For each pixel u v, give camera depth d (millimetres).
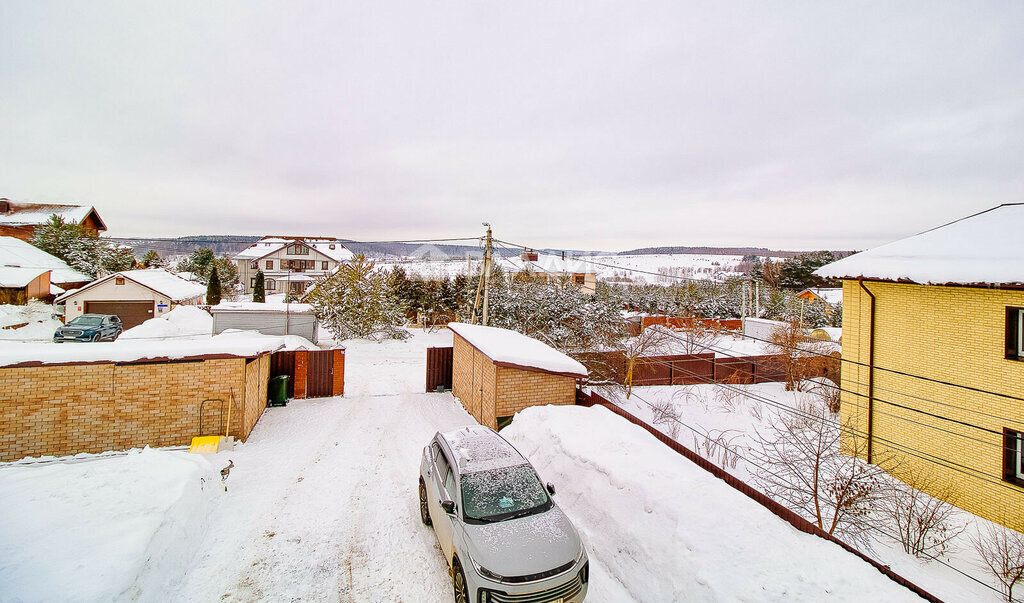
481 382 14219
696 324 29109
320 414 14477
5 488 7320
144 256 54469
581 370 13711
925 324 11695
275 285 60469
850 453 12664
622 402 18109
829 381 19594
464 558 6070
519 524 6480
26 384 10406
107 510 6816
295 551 7359
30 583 5109
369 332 28969
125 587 5410
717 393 19312
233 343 12367
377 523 8266
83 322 25141
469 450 7867
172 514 7039
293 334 21281
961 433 10641
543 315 26141
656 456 9273
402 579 6816
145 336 24406
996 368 10328
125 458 8812
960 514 10336
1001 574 7727
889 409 12539
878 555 8289
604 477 8625
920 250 12359
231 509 8500
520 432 11648
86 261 40594
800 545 6602
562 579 5871
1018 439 9836
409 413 14992
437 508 7367
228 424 11320
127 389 11062
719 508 7375
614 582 6844
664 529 7023
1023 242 10797
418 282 40406
